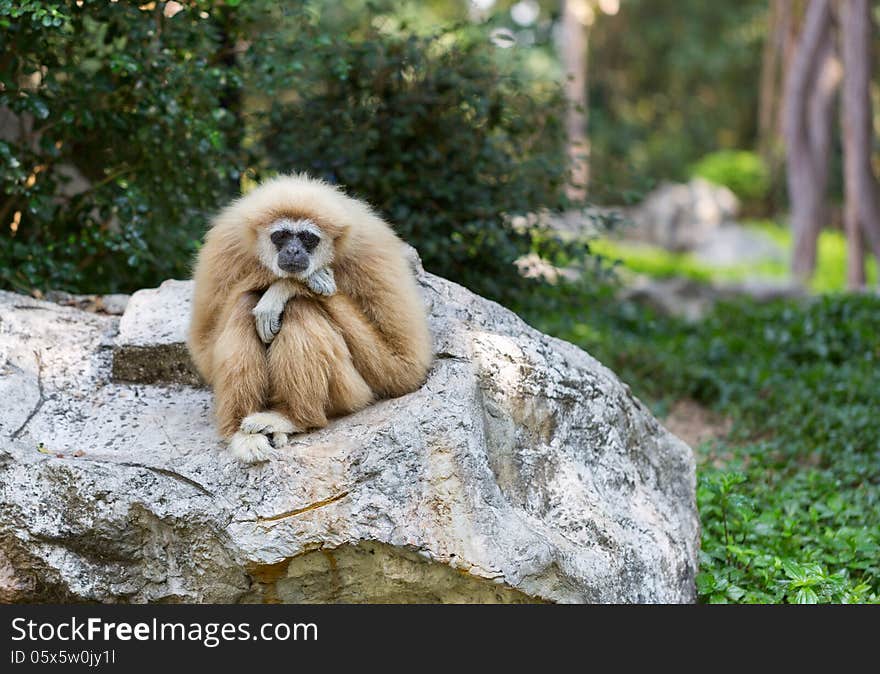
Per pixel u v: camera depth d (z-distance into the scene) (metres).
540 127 10.91
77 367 6.44
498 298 10.67
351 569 5.38
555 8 36.25
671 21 39.56
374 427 5.42
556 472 6.04
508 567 5.18
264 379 5.61
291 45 9.55
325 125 10.35
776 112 28.89
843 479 8.91
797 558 7.16
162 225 9.45
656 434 7.04
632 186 13.35
